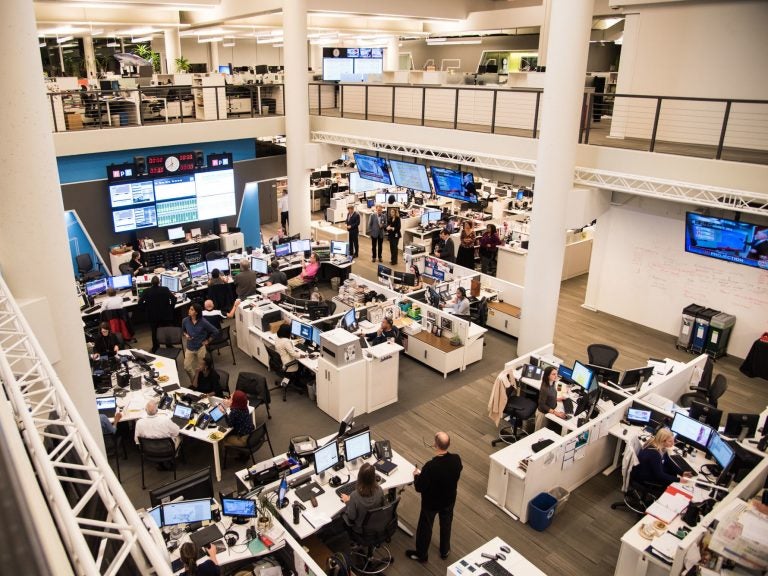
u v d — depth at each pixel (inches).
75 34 815.7
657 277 477.4
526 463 273.9
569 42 360.8
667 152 385.4
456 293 457.7
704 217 426.0
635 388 336.5
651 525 237.5
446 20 727.7
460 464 243.3
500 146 443.8
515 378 342.3
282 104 666.8
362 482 226.2
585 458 302.5
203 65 953.5
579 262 606.2
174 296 446.0
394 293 442.0
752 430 295.4
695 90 439.2
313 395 372.8
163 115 594.2
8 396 156.3
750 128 417.4
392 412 364.8
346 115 615.5
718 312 444.5
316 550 244.4
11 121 217.9
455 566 206.2
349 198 748.0
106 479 111.7
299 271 556.4
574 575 249.6
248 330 423.2
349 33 829.2
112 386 332.8
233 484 298.0
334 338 345.1
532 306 418.9
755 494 254.5
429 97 573.0
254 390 337.7
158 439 288.2
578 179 405.7
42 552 98.2
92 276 475.8
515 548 263.3
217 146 607.5
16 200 224.7
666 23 443.5
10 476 114.0
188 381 390.0
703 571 202.8
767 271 412.8
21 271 231.5
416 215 677.3
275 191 716.0
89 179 519.2
